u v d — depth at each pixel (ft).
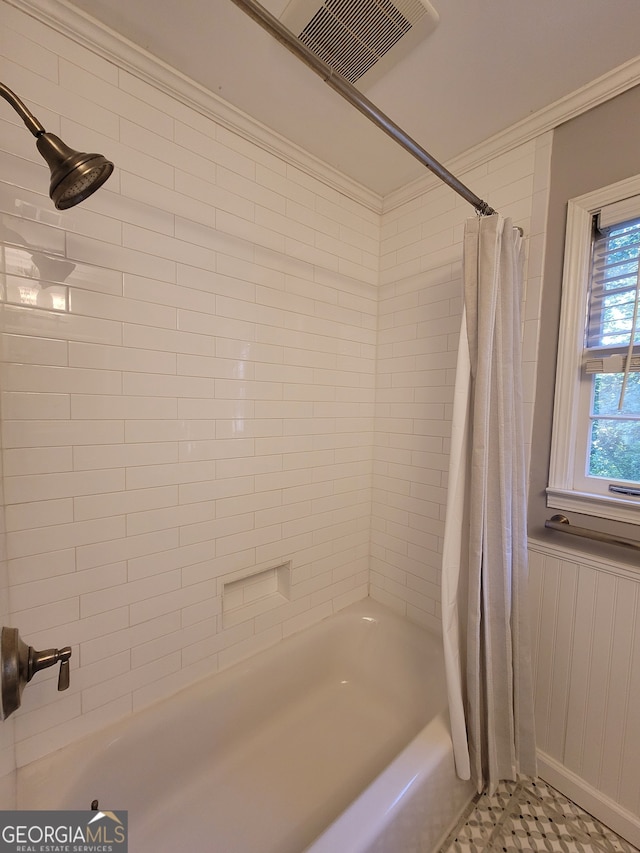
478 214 3.70
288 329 4.76
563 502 3.96
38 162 2.95
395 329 5.69
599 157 3.64
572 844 3.51
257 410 4.50
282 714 4.73
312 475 5.20
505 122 4.14
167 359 3.72
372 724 4.72
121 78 3.31
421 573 5.39
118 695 3.58
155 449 3.70
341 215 5.29
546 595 4.05
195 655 4.11
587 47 3.22
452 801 3.58
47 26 2.94
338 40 3.22
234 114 3.97
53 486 3.13
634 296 3.57
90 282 3.23
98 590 3.42
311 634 5.12
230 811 3.63
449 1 2.89
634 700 3.45
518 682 3.70
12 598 2.98
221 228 4.05
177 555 3.92
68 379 3.16
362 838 2.61
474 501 3.40
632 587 3.45
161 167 3.58
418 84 3.65
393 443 5.76
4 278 2.85
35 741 3.14
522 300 4.18
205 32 3.15
